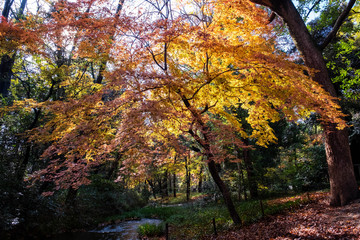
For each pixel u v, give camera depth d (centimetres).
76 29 671
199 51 778
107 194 1759
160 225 1143
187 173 2339
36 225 983
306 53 917
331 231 588
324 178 1625
